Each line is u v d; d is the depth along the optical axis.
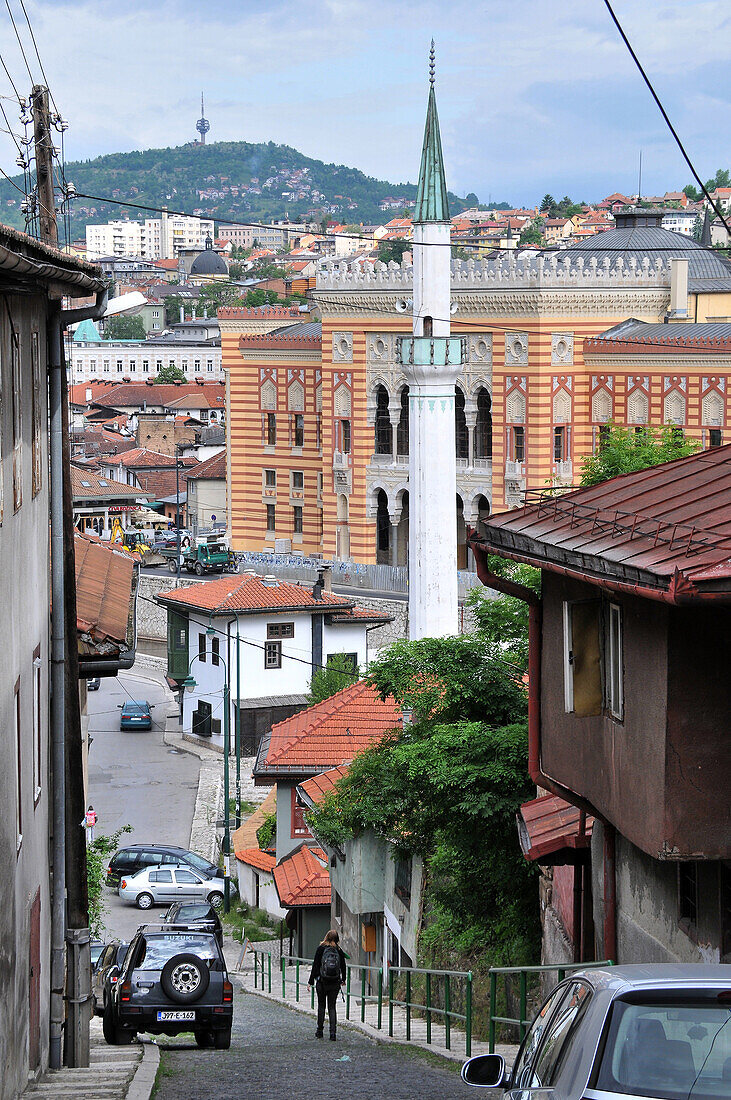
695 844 17.00
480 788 29.06
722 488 19.50
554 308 102.75
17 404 21.42
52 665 26.12
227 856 71.50
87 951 26.39
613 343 102.62
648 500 20.17
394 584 111.94
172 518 171.88
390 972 32.97
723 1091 9.23
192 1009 29.30
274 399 124.94
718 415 98.06
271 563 120.62
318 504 122.88
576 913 24.72
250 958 57.38
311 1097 21.16
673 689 16.94
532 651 23.50
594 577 17.88
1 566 19.42
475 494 108.44
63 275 19.91
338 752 54.84
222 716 92.56
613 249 123.81
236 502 128.62
